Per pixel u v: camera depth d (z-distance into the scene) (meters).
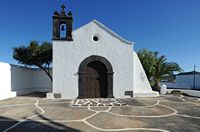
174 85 34.72
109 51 14.91
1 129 6.51
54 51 14.48
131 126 6.79
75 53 14.62
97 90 14.84
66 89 14.33
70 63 14.52
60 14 14.85
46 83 20.42
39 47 19.47
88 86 14.77
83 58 14.66
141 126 6.79
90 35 14.86
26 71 18.98
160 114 8.80
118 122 7.32
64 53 14.54
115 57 14.91
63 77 14.38
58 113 8.95
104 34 15.00
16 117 8.22
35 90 20.45
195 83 32.16
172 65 20.30
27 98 14.45
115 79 14.77
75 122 7.34
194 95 17.59
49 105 11.12
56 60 14.44
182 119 7.86
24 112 9.23
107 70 14.74
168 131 6.22
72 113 8.92
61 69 14.42
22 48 19.48
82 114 8.71
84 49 14.71
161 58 20.88
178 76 35.59
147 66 20.86
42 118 8.01
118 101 12.62
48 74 19.97
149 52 22.05
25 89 18.61
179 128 6.55
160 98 14.47
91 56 14.72
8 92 14.86
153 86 21.31
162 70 20.39
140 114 8.76
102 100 13.13
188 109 10.11
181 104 11.77
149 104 11.55
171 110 9.80
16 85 16.67
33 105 11.16
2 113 9.03
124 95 14.72
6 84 14.65
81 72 14.48
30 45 19.50
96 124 7.05
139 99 13.73
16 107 10.56
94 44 14.84
